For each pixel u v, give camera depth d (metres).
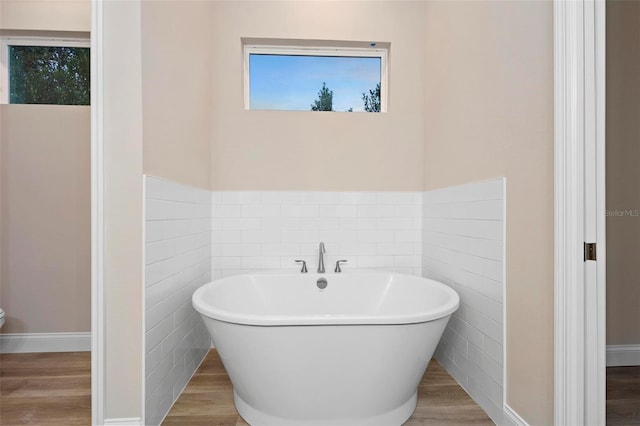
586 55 1.28
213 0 2.64
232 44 2.65
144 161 1.58
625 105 2.15
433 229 2.50
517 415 1.54
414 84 2.73
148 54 1.62
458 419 1.73
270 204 2.66
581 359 1.27
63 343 2.64
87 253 2.66
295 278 2.44
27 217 2.63
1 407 1.86
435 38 2.48
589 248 1.28
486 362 1.79
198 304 1.66
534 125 1.46
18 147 2.62
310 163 2.69
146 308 1.58
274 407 1.62
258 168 2.66
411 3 2.74
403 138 2.72
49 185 2.63
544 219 1.40
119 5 1.56
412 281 2.31
